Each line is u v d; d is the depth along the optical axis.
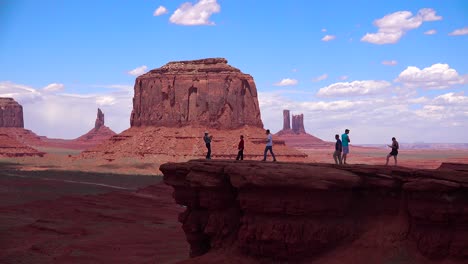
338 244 21.78
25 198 62.12
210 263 23.25
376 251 21.00
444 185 19.28
